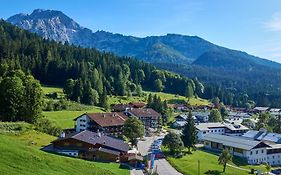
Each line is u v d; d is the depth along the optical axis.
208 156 134.88
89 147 106.25
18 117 129.50
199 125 191.50
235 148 146.38
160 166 110.81
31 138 109.44
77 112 183.88
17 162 62.41
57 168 66.75
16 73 141.25
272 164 146.25
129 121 142.25
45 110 179.88
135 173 95.25
